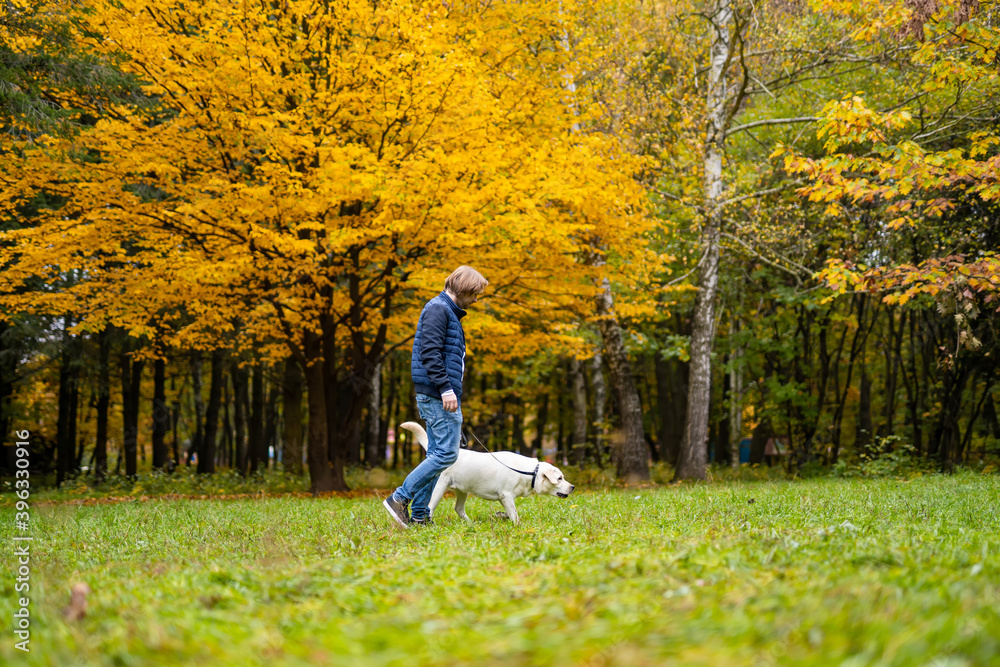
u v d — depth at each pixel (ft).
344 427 42.83
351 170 31.01
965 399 57.21
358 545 13.76
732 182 46.96
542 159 33.22
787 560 9.89
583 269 38.55
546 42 42.55
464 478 17.74
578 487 41.81
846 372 75.92
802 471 51.93
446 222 33.86
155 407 65.26
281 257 35.27
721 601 7.16
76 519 21.68
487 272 38.11
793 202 49.44
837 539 12.07
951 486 28.53
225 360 60.18
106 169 35.27
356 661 5.66
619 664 5.33
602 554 11.30
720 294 58.03
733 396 62.85
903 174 29.30
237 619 7.59
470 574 9.84
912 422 59.72
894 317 65.31
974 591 7.32
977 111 40.55
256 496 38.52
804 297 49.73
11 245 41.16
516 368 69.00
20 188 34.99
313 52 37.22
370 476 52.49
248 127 34.35
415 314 42.45
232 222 35.06
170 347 59.41
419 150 34.55
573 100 41.45
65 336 52.29
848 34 41.68
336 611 7.84
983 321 45.75
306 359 41.39
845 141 30.40
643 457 45.68
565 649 5.67
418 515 17.57
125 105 35.88
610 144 38.29
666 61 47.39
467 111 33.30
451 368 17.39
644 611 6.89
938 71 31.73
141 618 7.69
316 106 34.94
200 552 13.76
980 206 43.93
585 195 32.89
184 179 39.06
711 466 64.39
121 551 14.58
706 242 45.96
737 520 17.10
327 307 39.27
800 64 46.01
